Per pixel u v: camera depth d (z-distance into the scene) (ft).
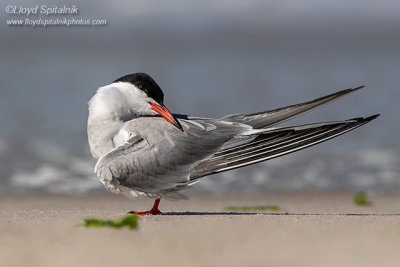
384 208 34.22
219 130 29.12
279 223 24.54
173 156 28.50
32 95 68.18
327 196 39.29
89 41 114.93
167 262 18.15
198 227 23.59
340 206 35.29
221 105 63.62
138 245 20.26
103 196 38.99
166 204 35.94
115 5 121.29
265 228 23.25
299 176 44.39
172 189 28.71
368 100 65.82
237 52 110.52
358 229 23.04
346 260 18.26
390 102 64.85
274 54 107.96
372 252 19.19
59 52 103.50
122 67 90.22
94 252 19.36
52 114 60.34
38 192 39.70
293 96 68.23
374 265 17.74
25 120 57.88
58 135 53.72
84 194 39.32
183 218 26.32
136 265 17.89
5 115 59.26
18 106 63.05
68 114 60.44
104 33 119.85
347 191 40.78
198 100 65.98
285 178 43.91
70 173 44.24
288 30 128.57
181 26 127.44
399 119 58.65
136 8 123.24
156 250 19.54
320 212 31.65
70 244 20.49
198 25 127.95
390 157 48.57
